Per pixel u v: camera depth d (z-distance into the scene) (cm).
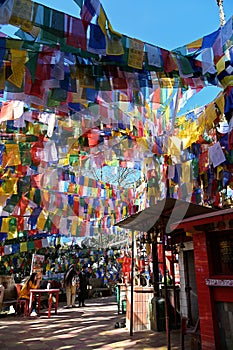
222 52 304
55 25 239
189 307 645
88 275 1592
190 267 664
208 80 363
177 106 395
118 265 1577
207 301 466
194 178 544
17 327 786
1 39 273
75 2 239
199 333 488
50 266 1419
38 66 294
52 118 467
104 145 548
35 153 547
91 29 253
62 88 316
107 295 1705
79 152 575
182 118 520
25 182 572
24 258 1277
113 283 1634
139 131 500
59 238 849
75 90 320
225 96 385
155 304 683
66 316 974
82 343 600
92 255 1532
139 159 595
